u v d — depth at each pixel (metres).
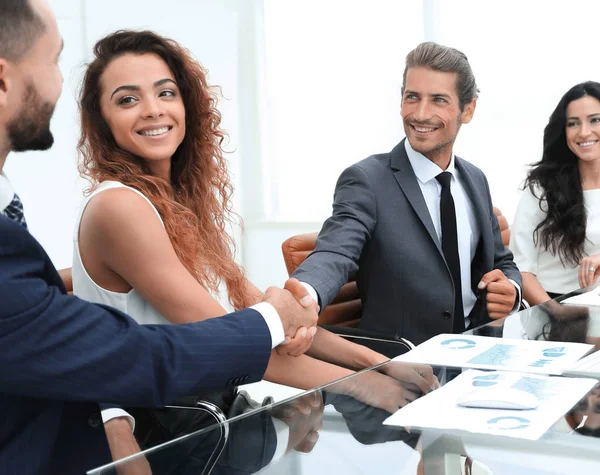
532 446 1.02
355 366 1.91
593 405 1.17
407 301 2.43
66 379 1.11
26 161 5.05
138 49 1.90
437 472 0.96
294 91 6.00
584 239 3.29
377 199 2.43
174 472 0.95
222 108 5.93
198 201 2.07
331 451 1.02
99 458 1.25
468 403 1.19
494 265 2.69
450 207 2.49
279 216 6.16
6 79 1.11
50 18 1.15
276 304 1.59
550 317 1.88
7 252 1.07
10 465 1.16
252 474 0.95
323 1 5.81
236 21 5.97
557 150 3.37
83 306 1.15
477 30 5.14
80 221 1.77
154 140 1.88
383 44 5.65
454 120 2.45
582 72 4.86
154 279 1.72
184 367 1.24
